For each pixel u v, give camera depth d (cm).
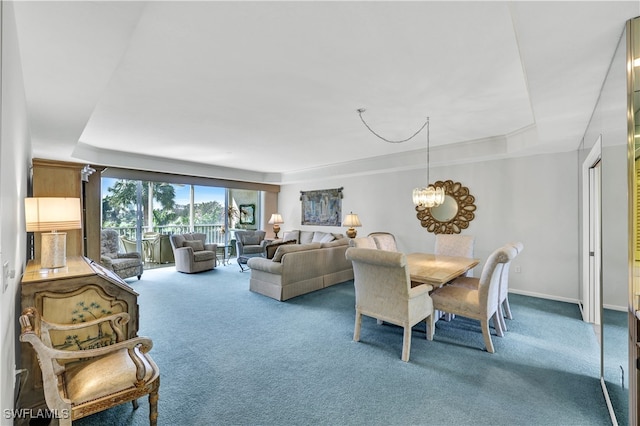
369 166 601
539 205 437
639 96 141
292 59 219
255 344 287
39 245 266
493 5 162
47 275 189
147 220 750
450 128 395
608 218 183
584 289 349
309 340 296
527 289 448
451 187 521
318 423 181
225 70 236
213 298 441
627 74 145
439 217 537
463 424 181
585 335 305
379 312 275
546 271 432
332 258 518
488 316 272
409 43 199
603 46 165
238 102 303
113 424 179
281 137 441
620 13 138
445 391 212
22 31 148
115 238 588
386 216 621
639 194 142
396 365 248
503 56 215
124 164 545
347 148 515
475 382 224
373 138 447
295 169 756
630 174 145
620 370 169
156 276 594
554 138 352
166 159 609
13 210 159
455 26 181
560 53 172
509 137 424
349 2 160
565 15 140
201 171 673
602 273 196
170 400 202
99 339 198
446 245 433
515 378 229
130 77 247
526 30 152
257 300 431
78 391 148
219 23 177
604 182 191
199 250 668
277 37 192
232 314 371
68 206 222
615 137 171
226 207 857
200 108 320
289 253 436
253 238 757
